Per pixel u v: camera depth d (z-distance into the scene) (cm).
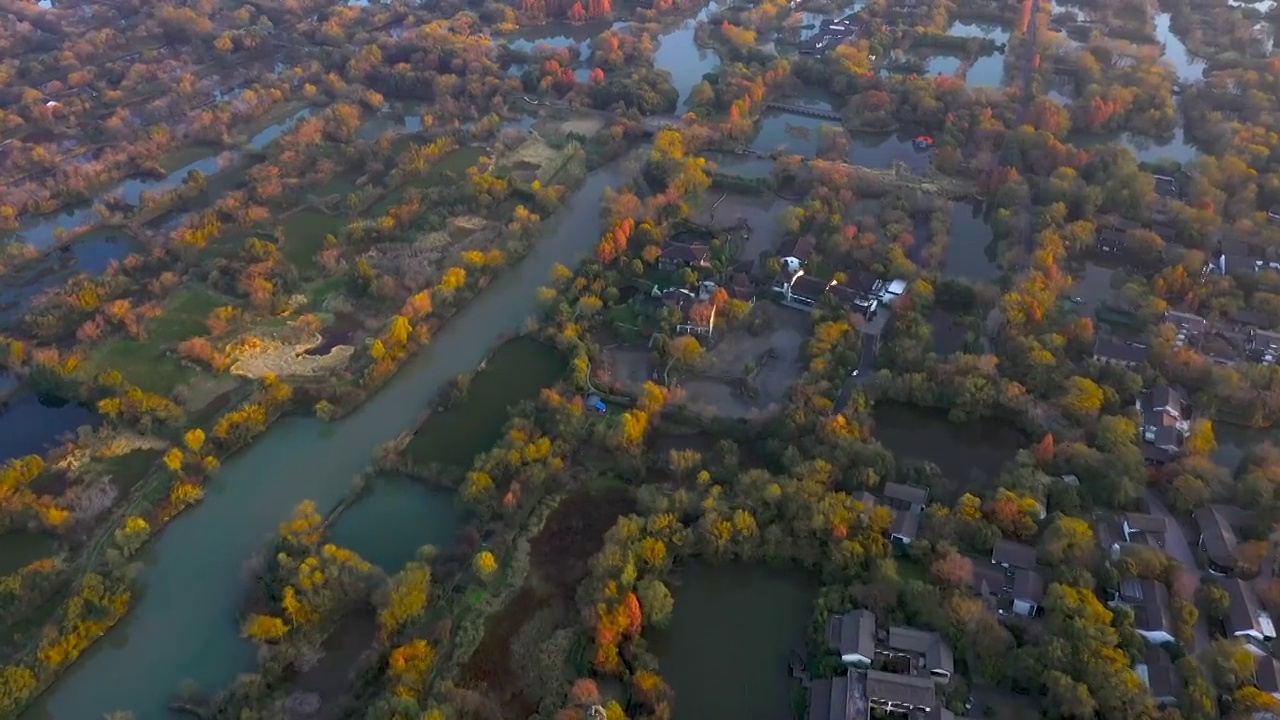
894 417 17775
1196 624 13400
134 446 17262
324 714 12756
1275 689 12300
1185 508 15125
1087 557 13912
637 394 17938
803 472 15438
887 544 14438
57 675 13425
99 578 14200
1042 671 12444
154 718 12888
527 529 15375
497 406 18200
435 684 12838
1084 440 16350
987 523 14562
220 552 15375
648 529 14662
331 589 13900
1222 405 17362
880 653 13025
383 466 16612
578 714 12031
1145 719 11650
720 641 13775
